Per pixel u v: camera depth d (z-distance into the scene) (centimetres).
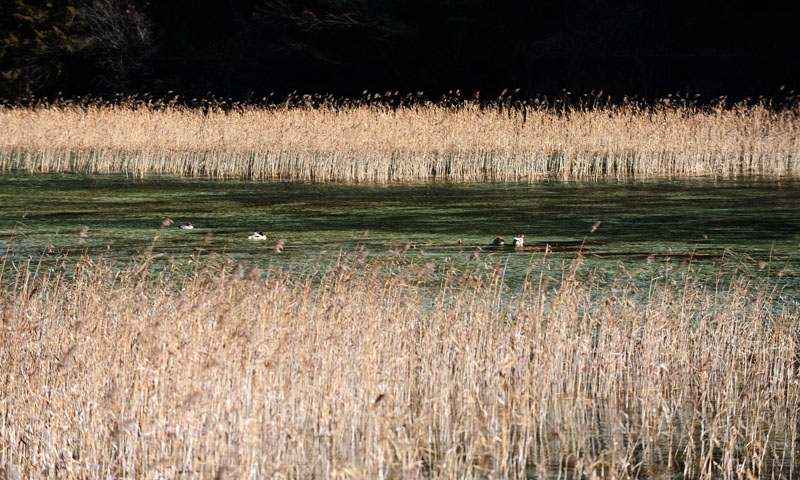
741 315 2552
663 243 3791
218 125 6975
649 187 5747
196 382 1706
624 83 10400
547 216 4606
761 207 4816
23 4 11094
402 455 1634
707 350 2272
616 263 3369
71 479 1627
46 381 1816
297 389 1825
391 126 6625
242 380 1762
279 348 1781
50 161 7162
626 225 4284
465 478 1661
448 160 6638
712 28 10662
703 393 2036
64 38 11106
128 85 11406
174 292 2423
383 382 1884
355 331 2014
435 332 2138
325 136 6556
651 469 1764
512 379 2086
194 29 12244
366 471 1633
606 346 2272
